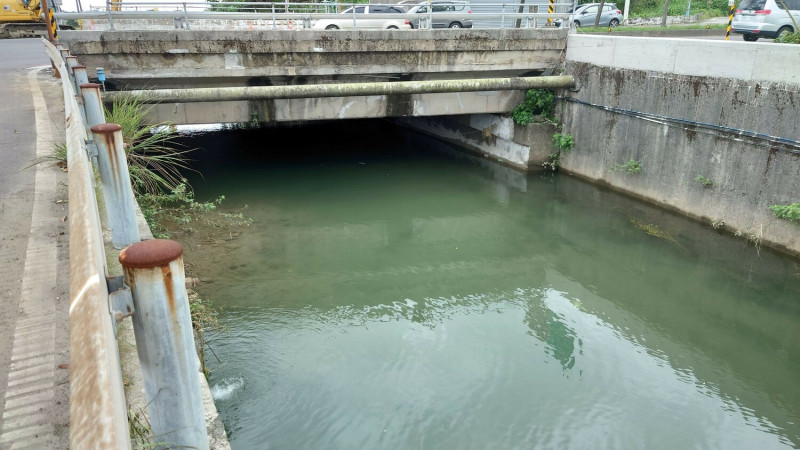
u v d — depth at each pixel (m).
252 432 5.36
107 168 3.73
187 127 19.27
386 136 18.69
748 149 9.67
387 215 11.95
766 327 7.82
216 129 19.08
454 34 13.27
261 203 12.12
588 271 9.77
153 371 1.96
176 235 9.89
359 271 9.32
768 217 9.47
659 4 34.31
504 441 5.47
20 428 2.35
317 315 7.70
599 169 13.41
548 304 8.55
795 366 7.00
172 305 1.86
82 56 11.03
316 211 11.87
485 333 7.55
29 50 18.45
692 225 10.84
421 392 6.15
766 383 6.65
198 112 12.06
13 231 4.30
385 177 14.27
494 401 6.07
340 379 6.28
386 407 5.87
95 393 1.07
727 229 10.29
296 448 5.20
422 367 6.63
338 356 6.74
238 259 9.27
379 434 5.47
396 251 10.27
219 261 9.14
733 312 8.23
